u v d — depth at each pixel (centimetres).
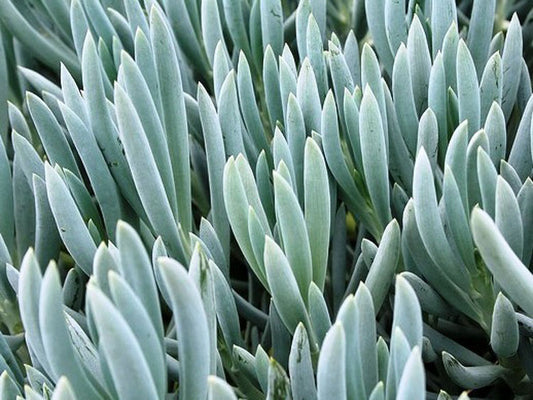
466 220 21
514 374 23
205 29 28
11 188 25
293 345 18
